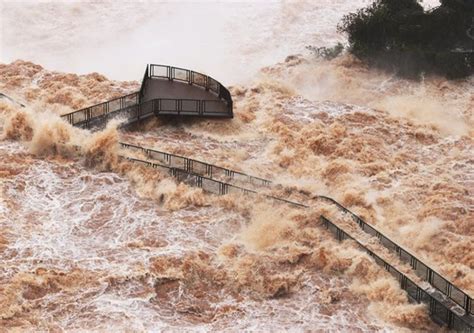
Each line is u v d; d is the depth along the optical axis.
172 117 112.31
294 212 91.12
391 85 136.12
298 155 108.38
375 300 79.75
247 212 91.94
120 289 78.69
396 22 144.38
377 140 114.38
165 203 92.94
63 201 92.44
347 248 85.56
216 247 86.31
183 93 114.12
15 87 120.56
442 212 95.69
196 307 78.00
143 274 80.38
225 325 75.69
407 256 84.81
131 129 109.38
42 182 95.19
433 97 132.88
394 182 103.69
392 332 76.19
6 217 88.00
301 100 125.56
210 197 93.62
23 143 102.88
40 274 78.56
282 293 81.12
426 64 138.88
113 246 85.19
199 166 98.81
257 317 77.25
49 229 87.12
